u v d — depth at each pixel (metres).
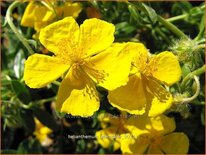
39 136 0.12
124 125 0.11
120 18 0.11
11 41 0.12
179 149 0.10
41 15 0.10
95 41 0.08
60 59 0.08
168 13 0.12
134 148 0.10
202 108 0.12
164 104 0.08
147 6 0.10
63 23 0.08
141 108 0.08
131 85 0.08
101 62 0.08
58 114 0.09
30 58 0.08
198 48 0.09
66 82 0.08
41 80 0.08
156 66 0.08
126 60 0.08
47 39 0.08
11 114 0.11
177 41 0.10
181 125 0.12
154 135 0.10
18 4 0.11
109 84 0.08
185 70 0.09
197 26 0.11
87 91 0.08
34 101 0.11
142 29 0.11
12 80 0.10
